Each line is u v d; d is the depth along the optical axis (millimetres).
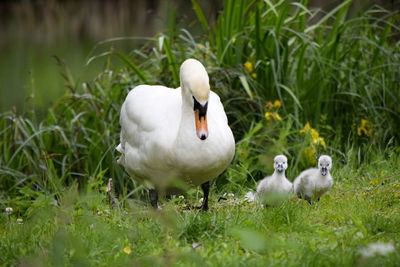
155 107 8469
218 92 12531
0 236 7129
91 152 12836
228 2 13195
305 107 13031
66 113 14047
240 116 12516
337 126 12953
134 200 11055
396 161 10633
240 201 8984
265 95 13117
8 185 12969
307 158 11766
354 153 11797
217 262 5688
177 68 12695
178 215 7516
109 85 13734
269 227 7004
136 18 35344
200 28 17047
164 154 7930
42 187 12188
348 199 8562
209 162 7824
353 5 17125
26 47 29812
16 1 43531
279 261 5641
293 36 14008
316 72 13258
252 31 13492
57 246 5762
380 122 12883
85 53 26641
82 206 8609
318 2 18125
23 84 20422
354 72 13391
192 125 7703
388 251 5738
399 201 8367
